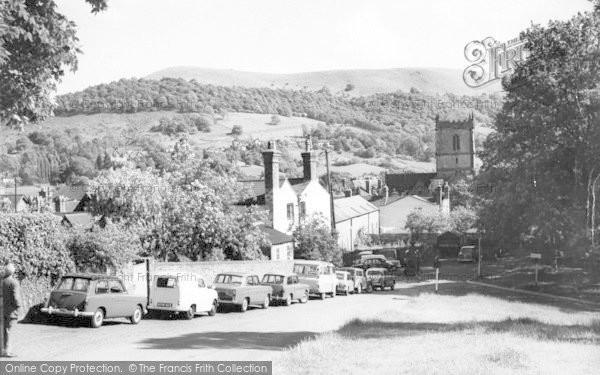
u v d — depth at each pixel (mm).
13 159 181250
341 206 86000
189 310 24922
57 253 22953
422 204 105312
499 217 53281
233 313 27969
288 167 164750
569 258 55062
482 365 13188
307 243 55938
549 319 25766
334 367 13195
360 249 72562
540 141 45750
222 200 41562
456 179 143000
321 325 23109
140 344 17641
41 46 15453
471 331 19203
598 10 41969
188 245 39531
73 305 20359
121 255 25984
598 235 45062
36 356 15391
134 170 35812
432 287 46344
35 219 22266
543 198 47469
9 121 15898
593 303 34969
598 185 45562
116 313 21688
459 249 85125
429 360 13883
